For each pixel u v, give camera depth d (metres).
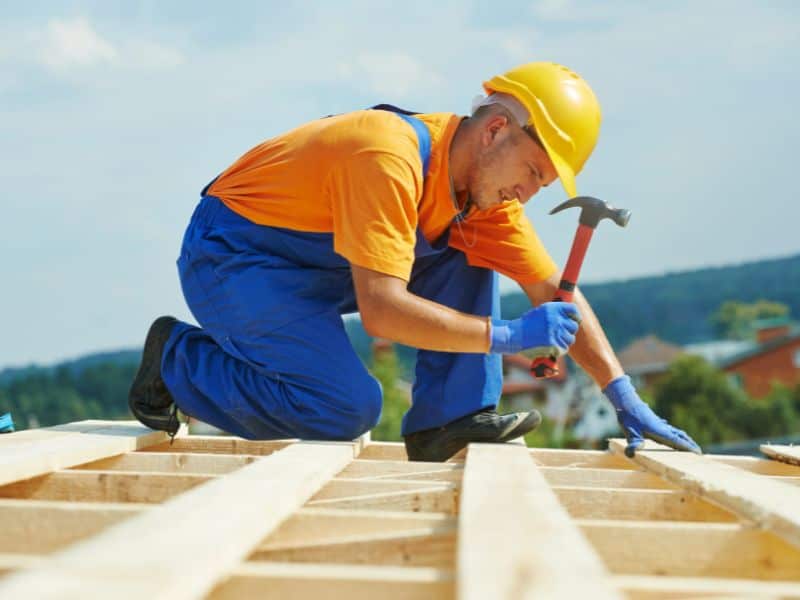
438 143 3.24
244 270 3.39
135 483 2.63
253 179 3.42
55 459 2.69
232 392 3.40
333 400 3.34
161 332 3.52
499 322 3.15
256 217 3.41
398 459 3.82
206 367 3.45
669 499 2.50
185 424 3.82
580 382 43.84
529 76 3.31
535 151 3.26
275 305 3.35
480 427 3.50
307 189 3.28
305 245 3.38
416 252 3.47
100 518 1.95
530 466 2.42
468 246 3.60
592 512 2.52
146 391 3.54
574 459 3.57
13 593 1.17
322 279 3.44
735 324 76.25
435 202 3.29
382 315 3.05
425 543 1.88
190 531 1.55
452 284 3.66
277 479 2.18
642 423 3.46
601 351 3.54
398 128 3.16
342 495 2.56
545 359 3.15
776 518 1.90
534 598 1.23
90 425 3.75
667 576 1.95
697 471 2.61
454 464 2.94
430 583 1.48
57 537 1.95
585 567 1.38
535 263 3.62
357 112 3.29
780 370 56.88
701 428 51.22
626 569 1.96
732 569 1.94
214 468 3.04
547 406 44.16
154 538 1.49
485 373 3.53
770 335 69.44
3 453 2.65
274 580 1.50
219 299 3.42
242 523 1.66
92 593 1.18
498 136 3.25
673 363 53.59
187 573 1.32
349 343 3.44
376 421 3.46
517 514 1.75
